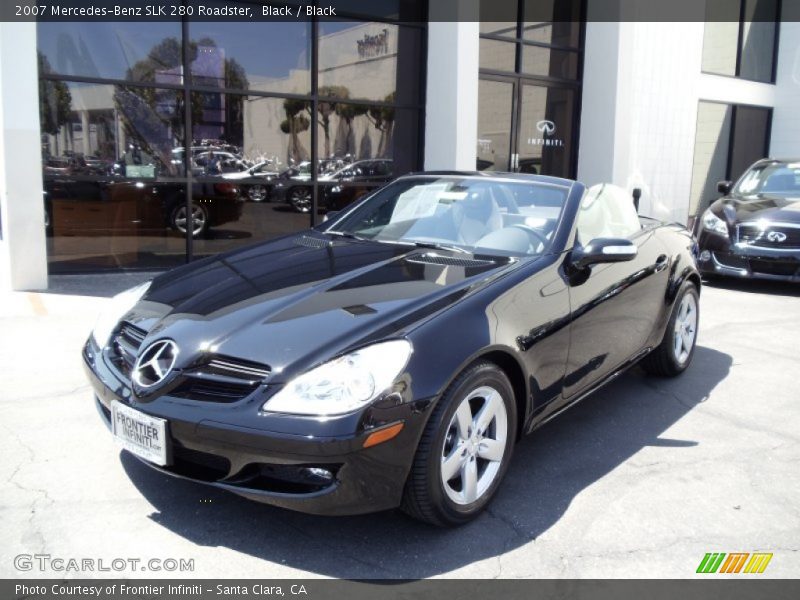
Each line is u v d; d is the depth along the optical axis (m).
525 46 11.02
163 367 2.75
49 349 5.13
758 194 8.88
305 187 8.88
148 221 8.04
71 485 3.15
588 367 3.68
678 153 12.80
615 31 11.20
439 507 2.75
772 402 4.50
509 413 3.05
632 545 2.81
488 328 2.91
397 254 3.60
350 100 9.03
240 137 8.40
